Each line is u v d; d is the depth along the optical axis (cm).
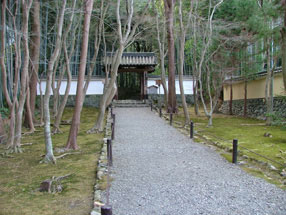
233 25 1301
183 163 593
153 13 1644
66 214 346
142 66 1888
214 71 1284
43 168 559
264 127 1098
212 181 469
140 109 1753
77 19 1245
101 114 1039
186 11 1502
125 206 370
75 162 603
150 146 780
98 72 2062
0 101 1300
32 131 1044
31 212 352
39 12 1167
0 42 815
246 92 1486
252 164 575
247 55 1351
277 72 1188
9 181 478
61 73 1308
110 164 574
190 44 1623
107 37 1809
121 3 1311
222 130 1023
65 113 1659
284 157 593
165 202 383
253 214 342
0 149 752
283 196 398
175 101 1539
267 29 1027
